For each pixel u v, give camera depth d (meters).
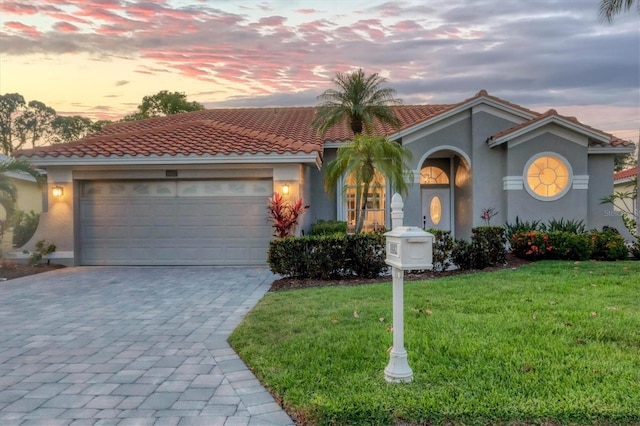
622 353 4.62
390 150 11.96
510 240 12.75
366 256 10.03
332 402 3.64
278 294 8.48
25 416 3.76
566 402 3.51
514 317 6.01
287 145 13.16
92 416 3.74
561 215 14.49
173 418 3.69
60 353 5.44
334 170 12.59
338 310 6.79
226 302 8.29
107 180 13.47
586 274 9.33
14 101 42.00
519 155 14.59
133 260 13.43
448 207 17.39
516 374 4.10
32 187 19.53
